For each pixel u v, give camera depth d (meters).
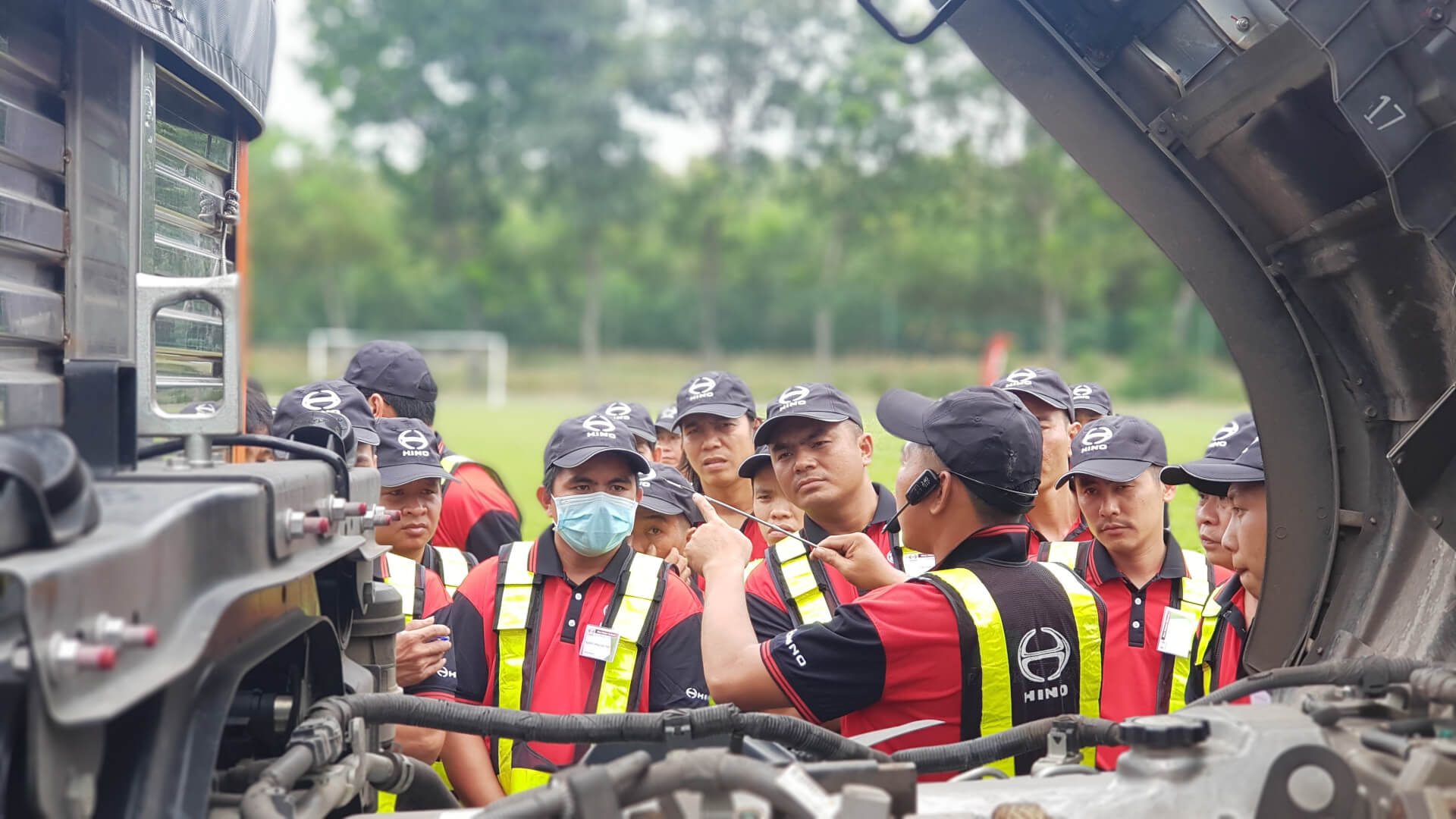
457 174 48.62
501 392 44.69
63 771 1.26
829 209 45.28
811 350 47.53
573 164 46.47
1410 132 1.96
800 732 1.99
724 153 47.75
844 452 3.42
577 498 3.24
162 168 2.55
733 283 48.25
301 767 1.68
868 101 42.69
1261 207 2.48
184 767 1.48
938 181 43.22
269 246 50.22
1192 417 28.98
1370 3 1.97
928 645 2.46
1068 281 43.66
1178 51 2.42
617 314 48.94
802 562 3.37
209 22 2.63
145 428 1.79
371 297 49.56
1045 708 2.51
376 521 2.16
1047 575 2.66
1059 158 42.34
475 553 4.69
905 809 1.58
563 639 3.27
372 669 2.42
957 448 2.61
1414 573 2.28
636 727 1.98
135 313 2.37
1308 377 2.52
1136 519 3.48
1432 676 1.78
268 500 1.65
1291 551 2.53
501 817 1.50
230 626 1.62
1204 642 3.43
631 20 49.19
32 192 2.17
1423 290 2.29
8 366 2.09
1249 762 1.67
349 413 3.54
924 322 45.62
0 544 1.20
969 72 41.94
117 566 1.28
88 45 2.29
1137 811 1.64
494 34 47.62
